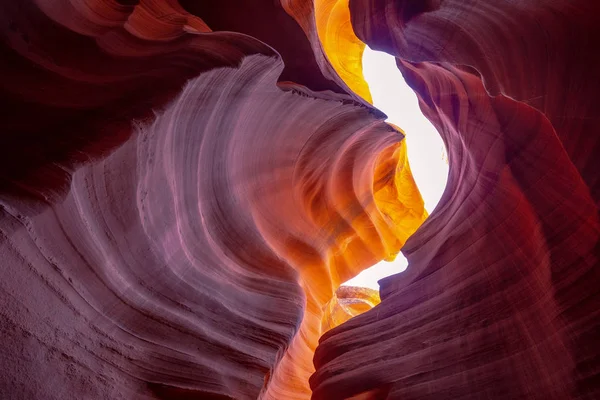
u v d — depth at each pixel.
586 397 4.57
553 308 5.22
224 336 5.71
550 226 5.64
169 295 5.27
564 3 4.70
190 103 5.37
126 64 5.48
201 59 5.48
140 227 4.83
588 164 4.55
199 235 6.38
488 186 7.71
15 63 4.69
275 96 7.55
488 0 5.75
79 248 3.98
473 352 6.15
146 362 4.61
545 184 6.09
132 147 4.46
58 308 3.75
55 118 4.34
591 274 4.86
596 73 4.43
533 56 5.36
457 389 5.97
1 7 4.78
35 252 3.51
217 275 6.41
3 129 4.00
